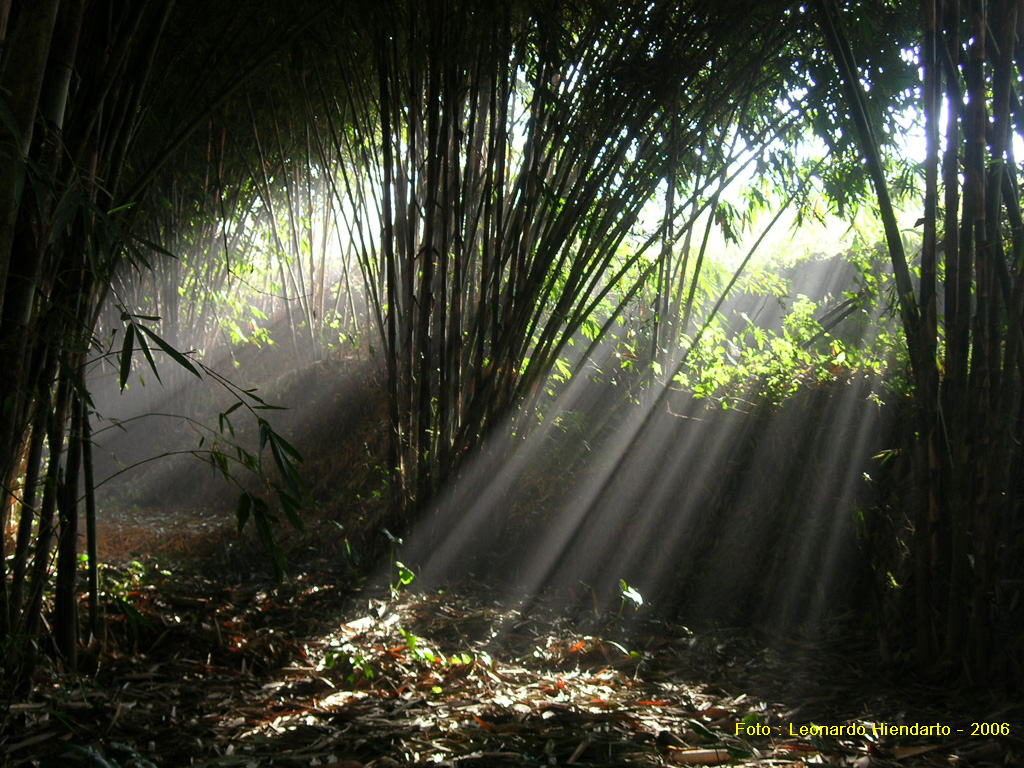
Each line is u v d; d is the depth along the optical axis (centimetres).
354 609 383
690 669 299
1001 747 216
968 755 212
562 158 423
